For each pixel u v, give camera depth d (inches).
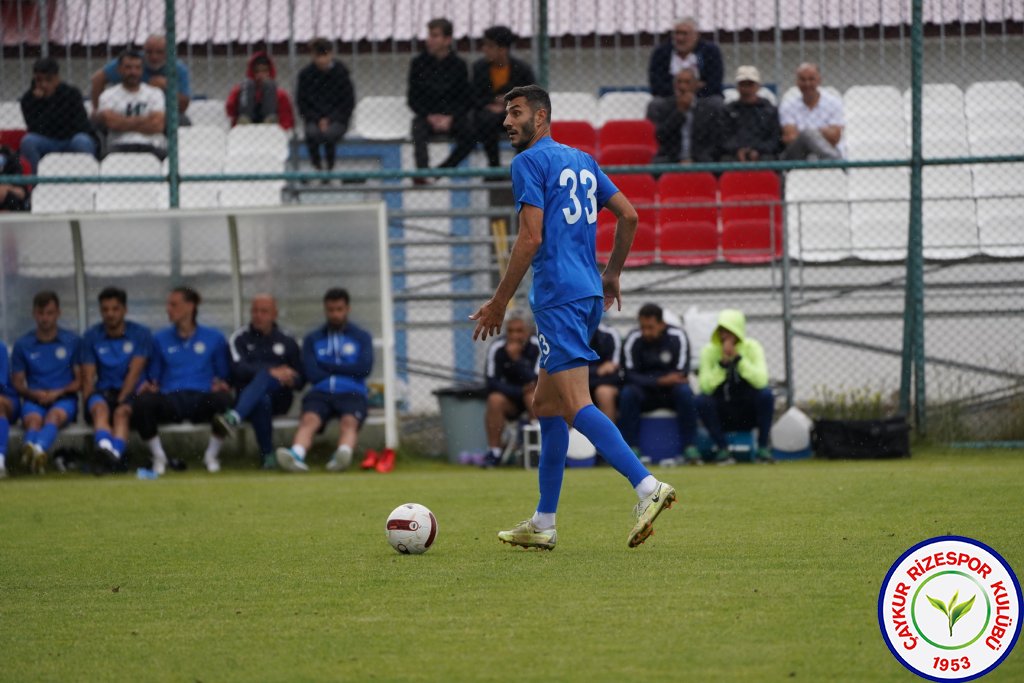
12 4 2112.5
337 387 1718.8
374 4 2244.1
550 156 840.9
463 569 786.8
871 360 2090.3
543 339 840.9
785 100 2098.9
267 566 831.1
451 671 538.0
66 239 1834.4
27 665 572.4
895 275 2094.0
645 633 596.7
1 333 1843.0
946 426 1804.9
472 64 2110.0
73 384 1737.2
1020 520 956.0
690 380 1825.8
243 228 1831.9
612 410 1711.4
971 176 2060.8
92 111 2084.2
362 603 687.7
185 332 1749.5
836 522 976.9
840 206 2033.7
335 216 1824.6
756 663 539.5
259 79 2132.1
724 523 989.2
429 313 2192.4
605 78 2263.8
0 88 2146.9
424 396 2187.5
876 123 2123.5
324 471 1689.2
